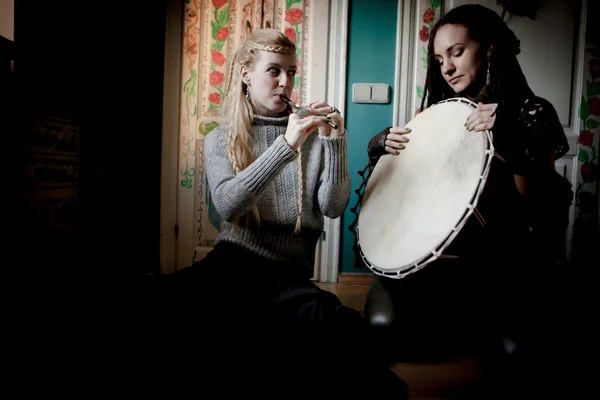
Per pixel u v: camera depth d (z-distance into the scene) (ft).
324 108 3.85
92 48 6.58
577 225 6.94
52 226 5.23
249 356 3.22
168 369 3.06
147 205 8.14
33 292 4.46
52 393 2.71
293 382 2.93
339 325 3.25
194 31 6.98
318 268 6.99
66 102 5.70
